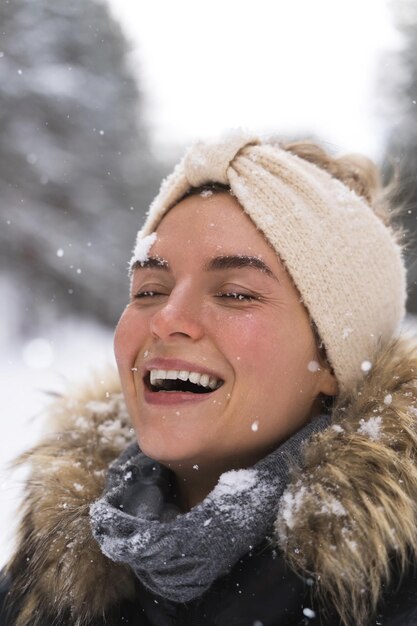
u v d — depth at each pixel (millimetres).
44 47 18406
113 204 19344
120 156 20156
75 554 1367
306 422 1430
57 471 1494
